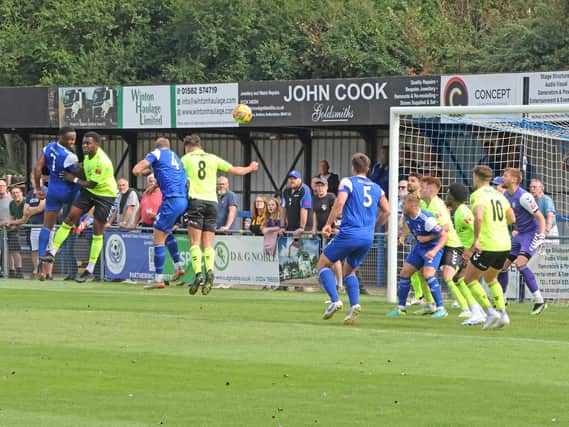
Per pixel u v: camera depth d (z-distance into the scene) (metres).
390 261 59.56
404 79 77.00
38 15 157.00
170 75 137.62
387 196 78.94
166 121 86.00
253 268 67.69
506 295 59.03
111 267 71.81
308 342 40.53
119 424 26.50
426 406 28.70
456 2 148.00
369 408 28.47
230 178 98.06
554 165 74.31
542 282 61.28
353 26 134.88
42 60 146.12
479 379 32.72
